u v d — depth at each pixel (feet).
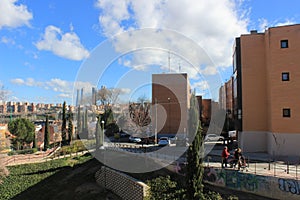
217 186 60.90
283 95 79.41
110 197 67.00
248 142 87.76
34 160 118.21
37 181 89.61
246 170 59.36
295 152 76.89
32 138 158.71
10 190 82.58
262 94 87.76
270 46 82.07
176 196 52.90
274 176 54.08
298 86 77.92
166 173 65.00
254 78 88.79
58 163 111.24
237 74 92.02
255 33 90.43
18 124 155.53
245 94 89.35
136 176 65.87
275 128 79.92
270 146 82.23
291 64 79.10
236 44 92.99
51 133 186.80
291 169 60.44
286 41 80.18
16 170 104.22
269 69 83.05
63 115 156.56
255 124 87.92
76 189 76.79
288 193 51.47
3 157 96.73
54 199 73.46
